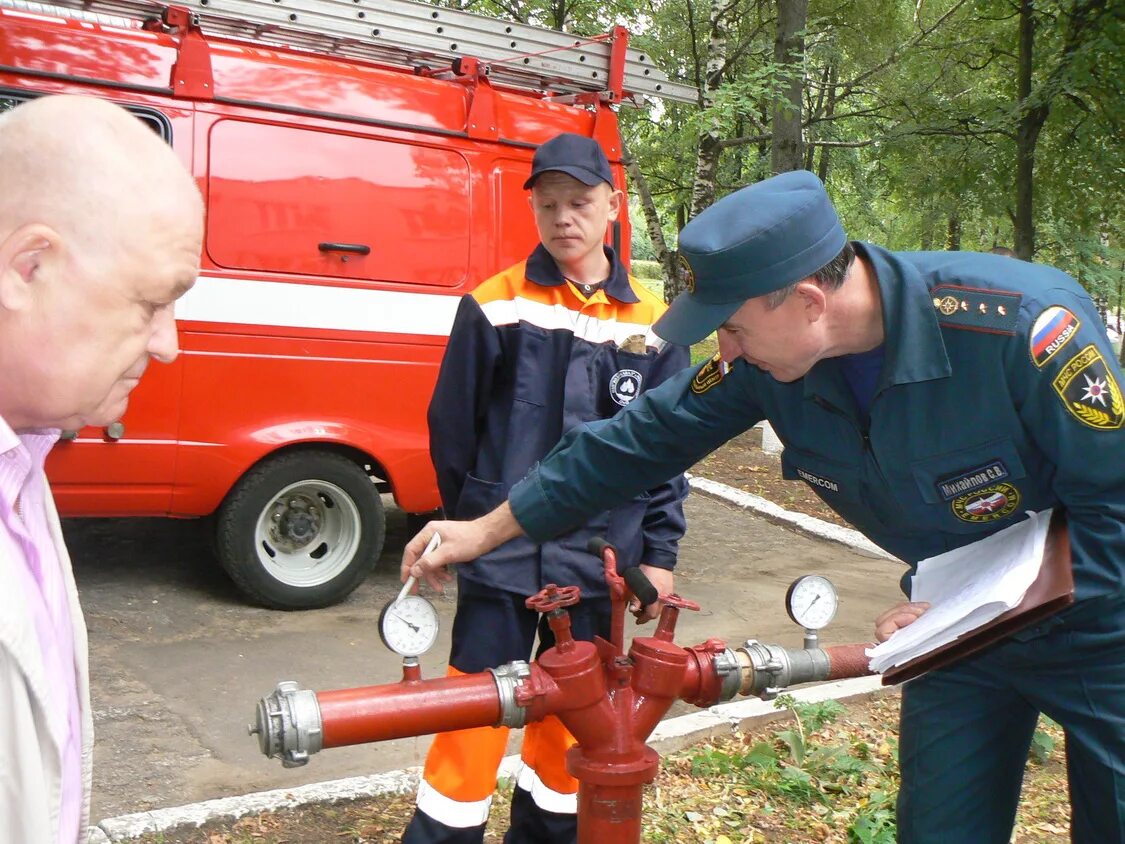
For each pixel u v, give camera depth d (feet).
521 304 9.45
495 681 5.97
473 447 9.49
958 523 6.74
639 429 7.50
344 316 17.08
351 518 17.97
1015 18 45.62
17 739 3.30
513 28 18.39
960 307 6.27
